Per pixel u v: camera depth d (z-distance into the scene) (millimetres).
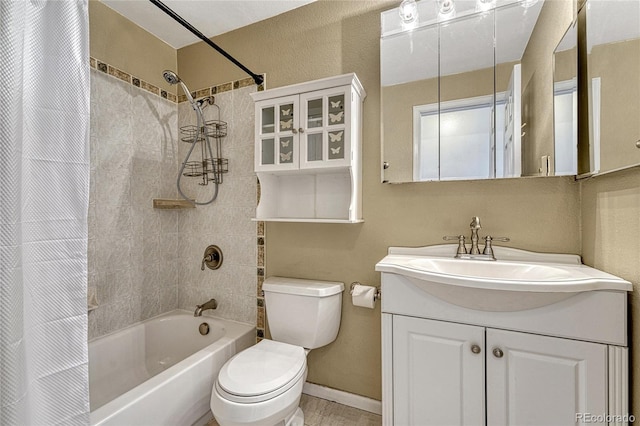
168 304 2123
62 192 715
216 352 1551
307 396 1741
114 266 1784
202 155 2105
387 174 1529
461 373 1104
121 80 1825
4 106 597
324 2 1724
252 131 1932
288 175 1832
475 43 1383
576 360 953
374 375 1601
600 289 916
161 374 1314
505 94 1327
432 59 1451
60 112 711
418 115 1475
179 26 1957
